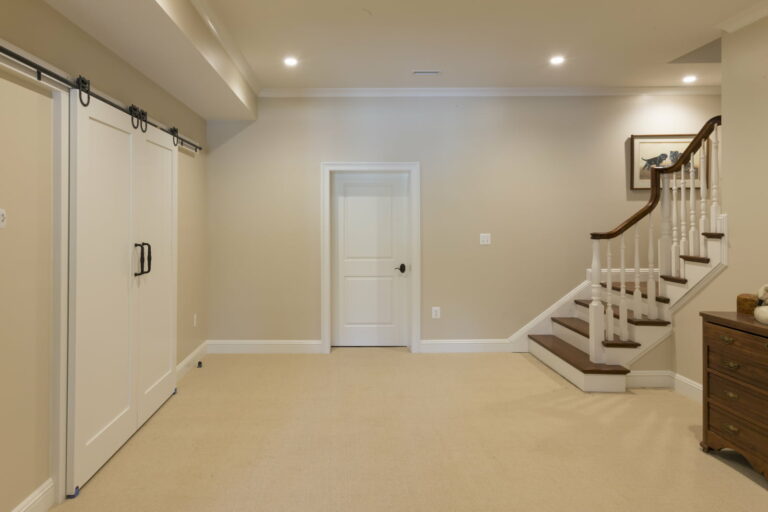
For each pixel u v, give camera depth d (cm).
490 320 433
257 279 426
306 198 426
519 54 342
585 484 205
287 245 426
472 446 242
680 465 221
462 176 429
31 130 179
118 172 238
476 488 202
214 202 422
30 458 178
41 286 184
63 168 194
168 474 213
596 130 428
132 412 252
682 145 425
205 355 420
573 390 329
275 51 333
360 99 425
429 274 431
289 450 237
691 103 429
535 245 431
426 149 427
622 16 284
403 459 228
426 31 304
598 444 244
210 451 236
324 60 351
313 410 291
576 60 355
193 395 317
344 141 425
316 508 186
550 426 267
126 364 246
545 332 432
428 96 425
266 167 424
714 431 230
